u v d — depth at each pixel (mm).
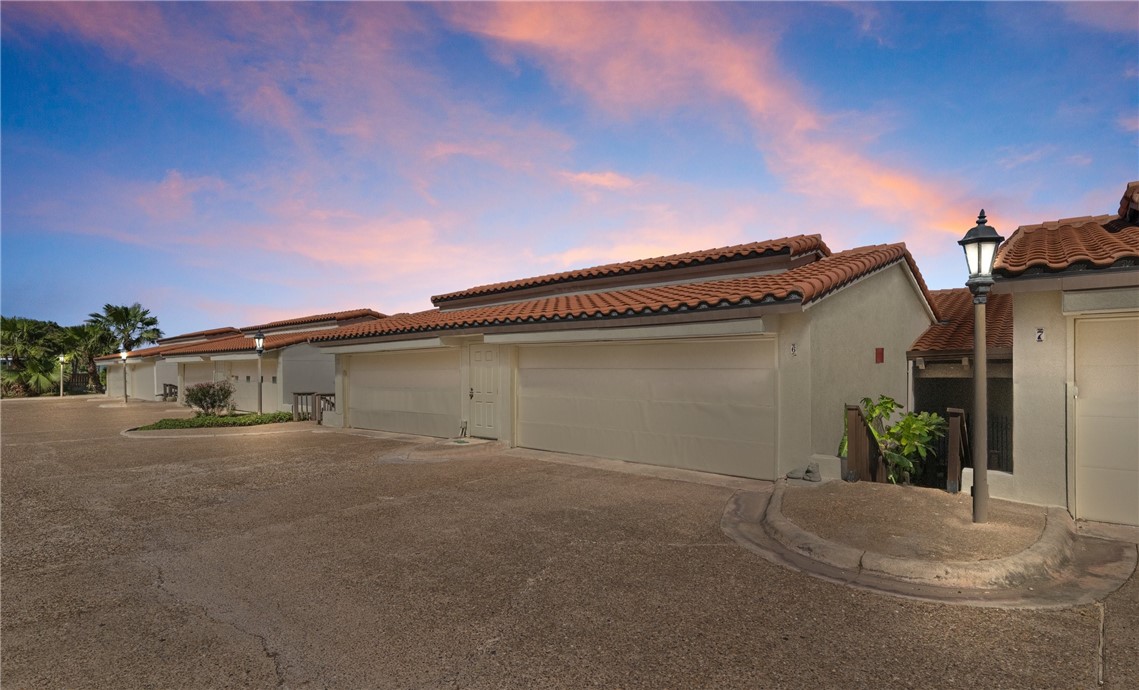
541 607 4082
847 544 4973
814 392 7715
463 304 15414
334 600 4246
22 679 3240
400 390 13984
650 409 9188
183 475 9000
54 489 8094
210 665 3371
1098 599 4129
